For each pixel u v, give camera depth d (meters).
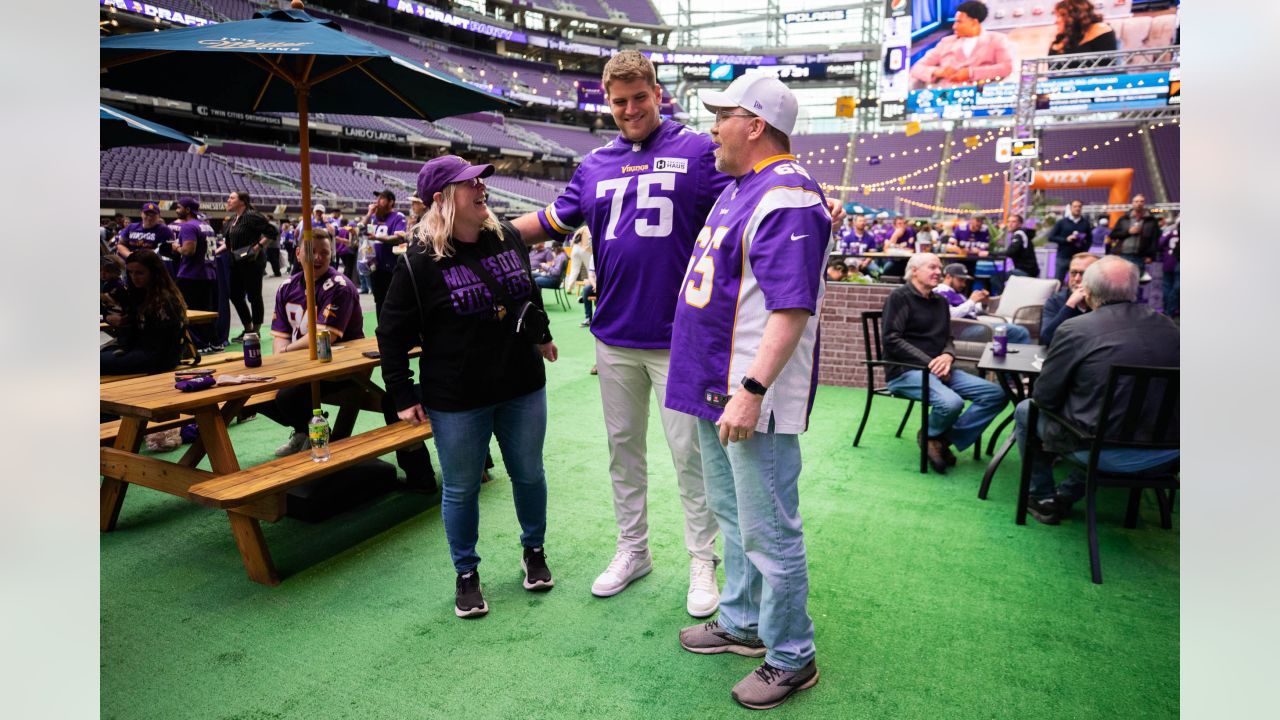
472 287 2.35
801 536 2.06
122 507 3.49
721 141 1.97
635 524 2.75
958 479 3.97
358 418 5.08
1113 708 2.05
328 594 2.70
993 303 7.20
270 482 2.70
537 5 45.06
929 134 41.00
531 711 2.05
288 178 27.86
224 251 7.35
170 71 3.29
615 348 2.57
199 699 2.10
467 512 2.50
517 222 2.83
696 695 2.12
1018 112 15.46
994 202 35.91
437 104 3.79
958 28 23.78
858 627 2.48
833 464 4.19
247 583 2.78
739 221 1.89
